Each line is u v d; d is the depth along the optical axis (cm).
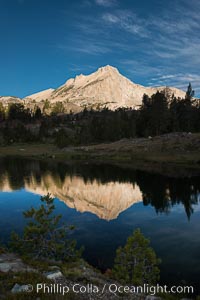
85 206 4278
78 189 5612
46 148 16275
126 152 11344
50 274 1412
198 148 10125
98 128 16738
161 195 4947
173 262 2280
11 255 1778
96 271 1786
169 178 6519
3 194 5169
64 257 1867
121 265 1658
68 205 4325
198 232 3050
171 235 2955
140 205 4319
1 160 11281
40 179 6806
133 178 6725
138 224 3356
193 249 2561
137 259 1641
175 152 10156
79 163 10000
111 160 10388
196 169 7594
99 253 2448
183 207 4144
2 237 2806
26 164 9844
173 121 14412
